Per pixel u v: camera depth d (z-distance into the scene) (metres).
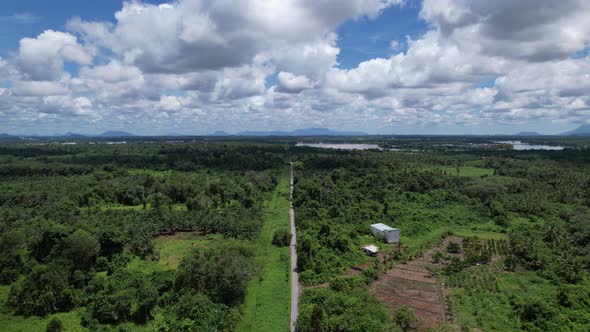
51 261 73.81
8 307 63.81
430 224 117.56
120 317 59.88
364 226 110.81
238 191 150.12
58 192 143.00
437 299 67.25
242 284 66.06
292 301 65.44
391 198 140.25
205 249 88.38
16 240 81.38
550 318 58.94
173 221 111.12
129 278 68.75
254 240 100.62
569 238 95.75
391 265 82.81
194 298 60.62
